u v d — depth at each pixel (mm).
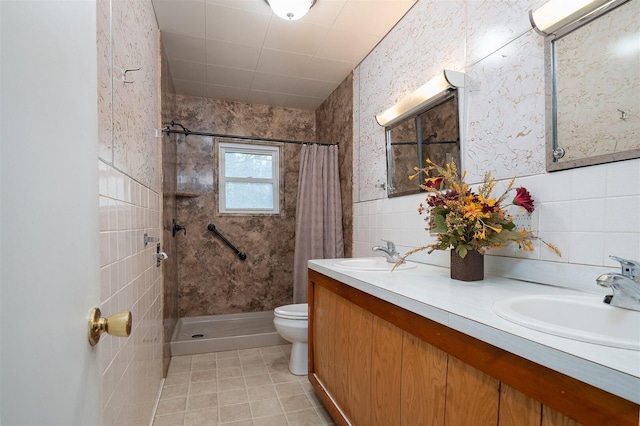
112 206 978
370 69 2396
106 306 905
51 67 440
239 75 2781
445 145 1620
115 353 981
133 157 1294
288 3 1742
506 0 1289
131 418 1204
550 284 1112
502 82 1310
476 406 747
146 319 1516
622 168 918
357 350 1352
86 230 562
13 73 353
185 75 2779
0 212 329
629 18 904
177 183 3129
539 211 1152
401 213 1999
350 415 1408
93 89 610
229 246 3299
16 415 345
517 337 626
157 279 1862
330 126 3191
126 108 1190
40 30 412
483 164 1407
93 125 605
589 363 506
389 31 2137
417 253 1828
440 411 865
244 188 3434
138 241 1354
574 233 1039
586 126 1007
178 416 1703
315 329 1912
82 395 521
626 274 822
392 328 1095
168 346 2318
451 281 1232
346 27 2094
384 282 1221
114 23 1046
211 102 3289
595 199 982
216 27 2082
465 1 1502
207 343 2594
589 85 999
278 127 3516
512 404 656
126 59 1210
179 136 3160
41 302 405
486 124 1390
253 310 3377
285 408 1787
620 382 467
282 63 2572
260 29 2105
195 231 3191
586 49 1005
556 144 1093
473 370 758
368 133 2434
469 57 1479
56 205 450
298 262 2984
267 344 2723
